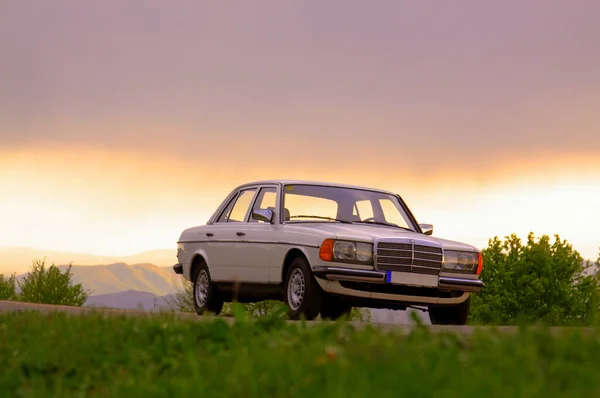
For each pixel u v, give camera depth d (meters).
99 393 5.99
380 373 5.11
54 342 7.79
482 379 4.75
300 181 15.82
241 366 5.51
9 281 46.50
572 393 4.46
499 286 64.75
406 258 14.06
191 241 17.20
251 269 15.39
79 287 45.81
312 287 14.03
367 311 42.72
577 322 7.50
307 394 4.84
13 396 6.33
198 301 16.86
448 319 14.88
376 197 16.22
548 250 64.69
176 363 6.57
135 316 9.45
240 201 16.52
